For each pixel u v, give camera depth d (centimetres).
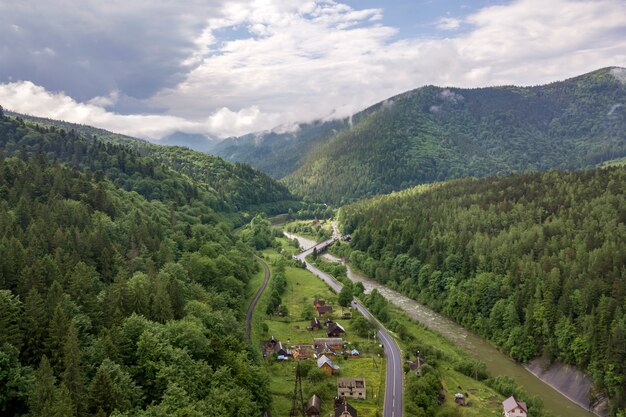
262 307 17850
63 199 17912
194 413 7506
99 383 7175
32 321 8244
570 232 19300
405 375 13075
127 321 9325
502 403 11975
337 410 10388
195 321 10781
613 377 12862
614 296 14612
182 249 19388
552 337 15138
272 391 11531
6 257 10669
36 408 6512
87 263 13838
